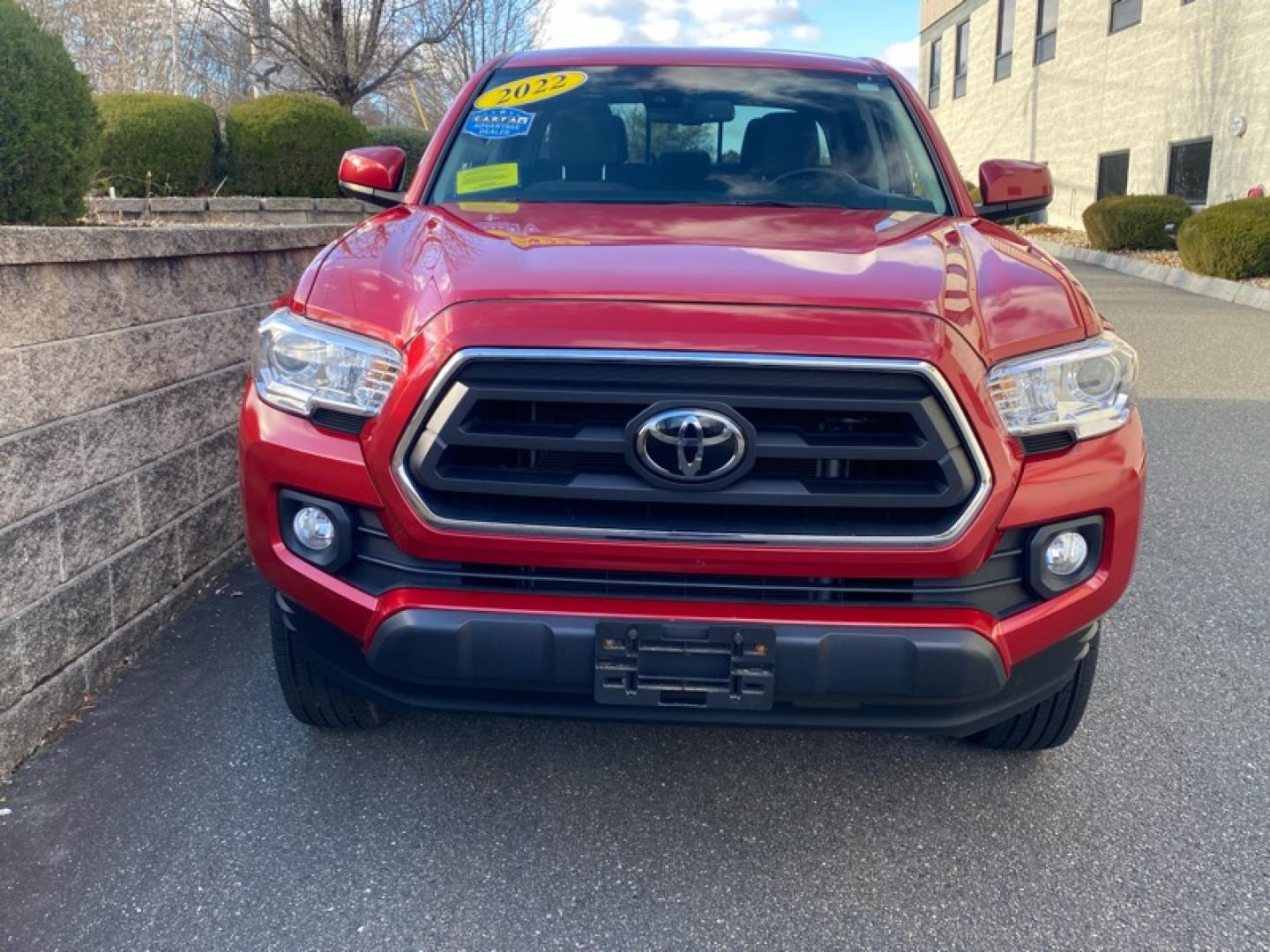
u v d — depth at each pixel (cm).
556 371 248
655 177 394
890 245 305
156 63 2073
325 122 1041
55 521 344
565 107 420
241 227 481
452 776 325
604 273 268
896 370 247
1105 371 273
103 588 374
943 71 3516
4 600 319
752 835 299
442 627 257
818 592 261
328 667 286
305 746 339
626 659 256
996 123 3003
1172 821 305
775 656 254
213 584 457
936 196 392
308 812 305
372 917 262
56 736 341
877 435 250
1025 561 267
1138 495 275
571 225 324
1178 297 1444
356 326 267
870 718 267
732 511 254
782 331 249
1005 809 312
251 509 280
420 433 254
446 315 256
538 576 261
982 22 3088
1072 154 2505
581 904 269
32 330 331
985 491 253
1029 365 260
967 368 251
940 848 293
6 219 445
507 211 350
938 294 265
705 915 265
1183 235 1572
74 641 356
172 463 424
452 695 270
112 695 367
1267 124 1741
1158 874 281
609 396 247
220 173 1045
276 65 1427
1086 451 268
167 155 975
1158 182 2094
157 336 410
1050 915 266
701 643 255
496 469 254
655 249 290
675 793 319
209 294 454
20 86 431
